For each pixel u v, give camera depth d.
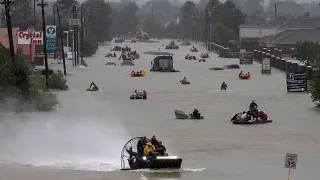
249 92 192.12
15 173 78.38
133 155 82.12
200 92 192.12
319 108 151.88
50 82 191.38
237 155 93.25
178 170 80.81
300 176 79.19
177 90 198.12
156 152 80.00
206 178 76.88
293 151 97.19
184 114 133.62
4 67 139.62
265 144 103.31
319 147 100.62
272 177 78.31
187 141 105.25
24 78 143.50
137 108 151.50
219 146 101.19
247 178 77.31
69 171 79.88
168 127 121.44
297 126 123.19
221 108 152.38
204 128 120.44
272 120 131.75
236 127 122.12
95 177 75.94
